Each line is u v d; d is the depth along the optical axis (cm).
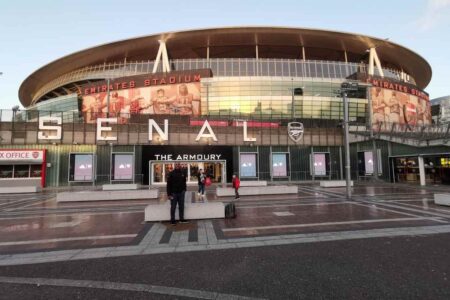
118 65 5491
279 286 449
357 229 837
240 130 3316
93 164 3006
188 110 4478
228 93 4488
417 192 1931
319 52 5897
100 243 730
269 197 1761
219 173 3262
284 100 4459
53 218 1134
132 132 3091
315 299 404
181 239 753
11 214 1255
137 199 1798
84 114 3234
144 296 421
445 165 2372
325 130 3534
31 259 604
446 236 747
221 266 543
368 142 3203
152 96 4544
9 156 2828
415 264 537
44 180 2886
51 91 6600
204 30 4944
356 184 2750
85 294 430
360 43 5444
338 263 549
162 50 5097
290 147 3431
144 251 651
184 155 3161
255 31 5016
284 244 690
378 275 486
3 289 454
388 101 4825
